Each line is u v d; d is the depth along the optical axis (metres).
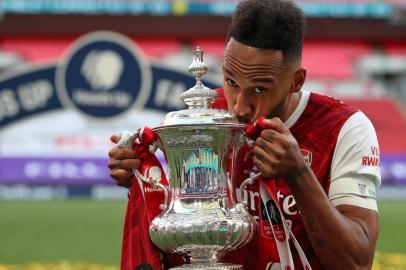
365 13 27.89
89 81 24.84
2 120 24.91
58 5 26.77
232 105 3.70
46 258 14.69
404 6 27.84
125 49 24.75
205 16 27.03
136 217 3.94
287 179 3.53
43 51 26.59
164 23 27.00
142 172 3.91
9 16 26.62
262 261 4.02
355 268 3.69
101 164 25.08
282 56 3.60
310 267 3.80
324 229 3.59
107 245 16.16
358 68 27.83
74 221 19.72
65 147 25.08
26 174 24.94
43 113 24.95
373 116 27.31
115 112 24.81
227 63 3.64
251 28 3.58
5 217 20.52
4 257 14.84
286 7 3.66
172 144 3.69
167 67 24.70
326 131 4.00
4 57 26.45
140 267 3.88
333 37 27.97
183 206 3.71
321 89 27.55
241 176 4.05
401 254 15.12
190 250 3.71
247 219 3.75
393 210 22.69
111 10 26.83
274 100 3.67
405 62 27.78
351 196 3.88
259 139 3.48
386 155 26.44
